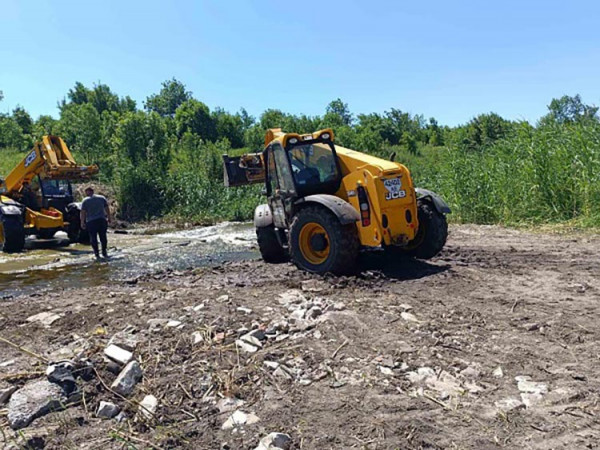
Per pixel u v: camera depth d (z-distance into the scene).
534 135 13.17
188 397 3.78
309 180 7.56
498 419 3.31
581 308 5.32
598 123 12.73
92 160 27.84
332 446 3.09
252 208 19.27
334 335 4.65
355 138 40.09
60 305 6.51
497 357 4.20
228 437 3.24
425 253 7.68
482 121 33.69
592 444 3.03
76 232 13.48
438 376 3.89
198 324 5.05
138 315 5.58
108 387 3.96
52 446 3.27
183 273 8.43
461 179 13.82
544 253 8.43
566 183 11.84
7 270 9.80
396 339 4.57
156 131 26.50
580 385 3.69
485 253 8.62
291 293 6.13
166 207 20.62
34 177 13.98
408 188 6.98
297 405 3.55
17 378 4.14
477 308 5.44
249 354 4.32
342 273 7.01
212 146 33.78
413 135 53.97
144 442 3.27
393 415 3.38
